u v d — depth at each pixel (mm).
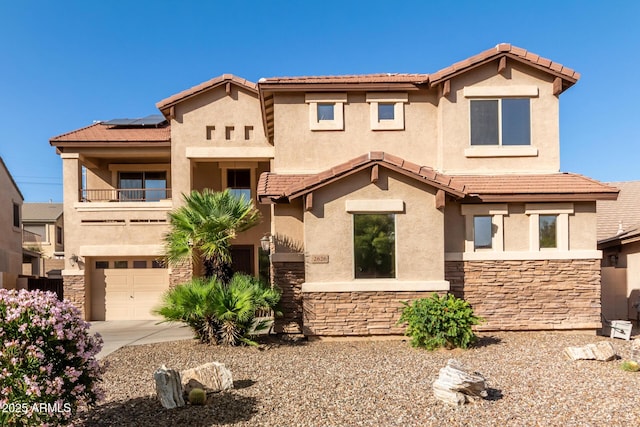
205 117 19469
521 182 14469
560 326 13930
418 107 15781
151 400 7992
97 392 6520
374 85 15461
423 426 6750
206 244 12680
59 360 6039
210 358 11195
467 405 7570
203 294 12070
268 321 13492
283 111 15617
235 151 19344
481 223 14367
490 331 14000
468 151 15203
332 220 13398
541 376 9219
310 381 9000
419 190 13531
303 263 14117
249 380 9164
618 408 7344
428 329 11609
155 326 17969
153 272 20266
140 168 22312
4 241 25406
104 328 17625
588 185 14180
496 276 14047
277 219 14383
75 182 19688
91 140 19547
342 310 13211
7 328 5734
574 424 6758
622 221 22062
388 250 13500
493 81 15406
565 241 14148
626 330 13227
